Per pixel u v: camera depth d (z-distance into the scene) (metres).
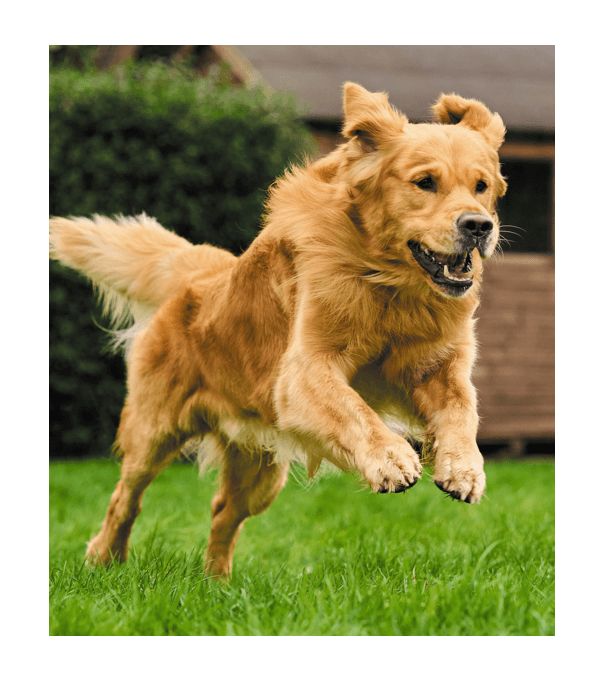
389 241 4.27
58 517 8.07
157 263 6.15
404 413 4.74
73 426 12.51
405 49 17.19
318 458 4.65
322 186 4.67
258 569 4.76
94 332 12.30
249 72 13.91
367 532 6.49
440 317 4.43
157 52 15.07
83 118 12.28
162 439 5.66
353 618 3.38
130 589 4.03
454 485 3.98
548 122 14.31
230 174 12.55
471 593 3.68
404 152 4.21
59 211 12.25
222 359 5.29
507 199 16.28
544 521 6.87
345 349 4.44
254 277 5.01
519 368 14.84
